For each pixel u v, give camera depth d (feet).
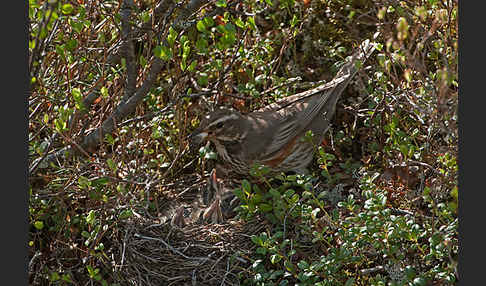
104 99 24.52
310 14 31.58
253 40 30.99
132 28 25.18
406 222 22.62
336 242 25.21
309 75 31.63
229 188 29.84
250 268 24.91
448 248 21.31
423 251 22.49
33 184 25.17
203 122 27.09
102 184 24.14
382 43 29.81
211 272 25.09
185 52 23.27
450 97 21.31
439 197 25.22
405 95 24.73
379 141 29.17
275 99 29.63
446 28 24.25
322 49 31.22
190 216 28.12
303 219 24.32
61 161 25.72
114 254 25.30
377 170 28.40
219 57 30.66
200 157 29.53
